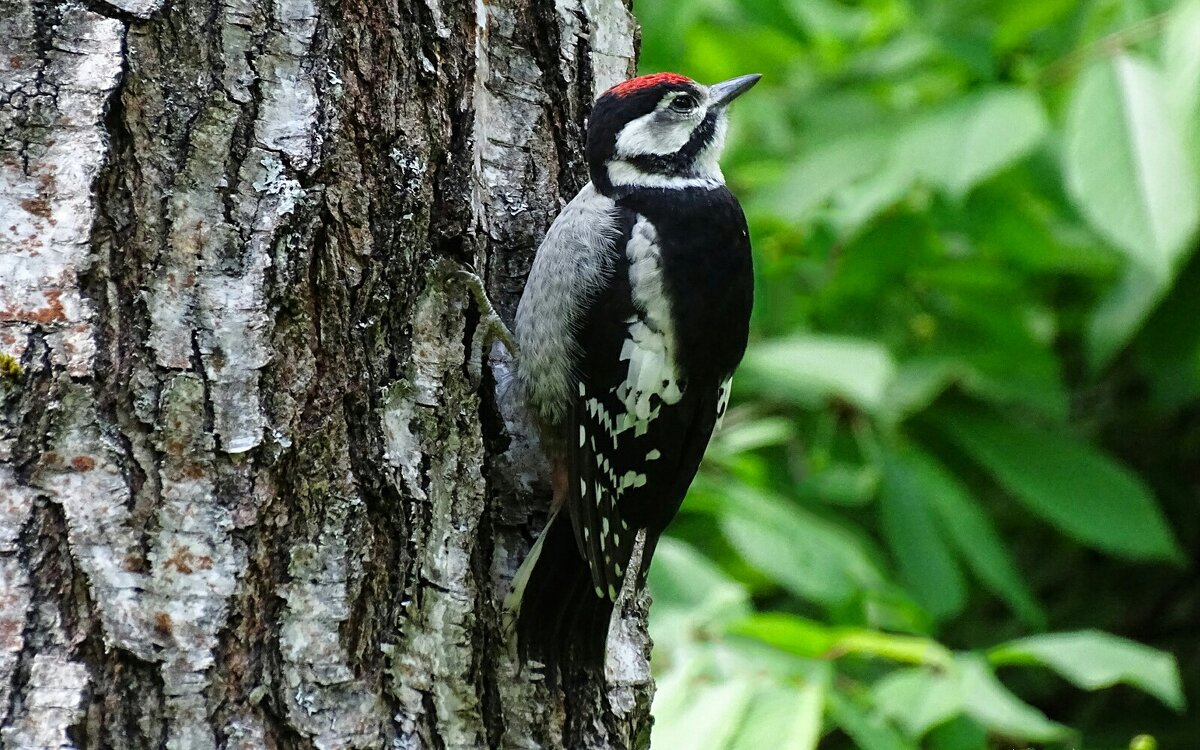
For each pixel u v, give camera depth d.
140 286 4.90
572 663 6.28
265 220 5.13
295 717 5.04
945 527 10.34
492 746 5.93
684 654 7.32
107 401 4.80
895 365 10.45
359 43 5.49
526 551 6.50
